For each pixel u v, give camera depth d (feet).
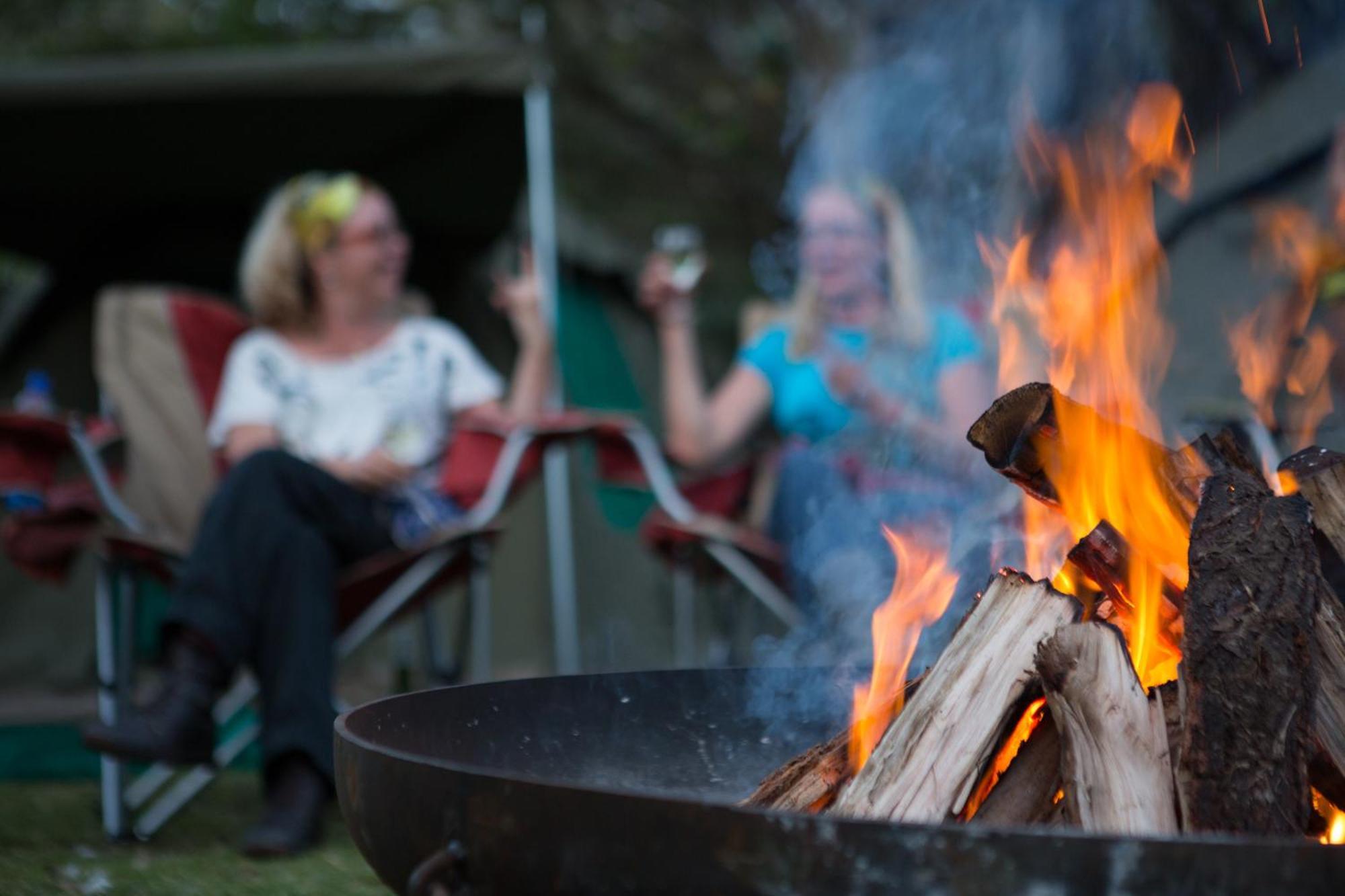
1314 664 4.02
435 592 9.41
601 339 16.96
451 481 10.12
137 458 10.30
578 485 15.90
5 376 15.74
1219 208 12.74
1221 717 3.92
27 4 29.94
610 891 3.48
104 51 30.07
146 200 15.35
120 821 8.02
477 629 9.30
